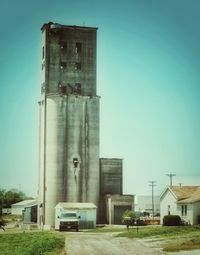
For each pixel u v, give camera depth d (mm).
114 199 85812
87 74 90250
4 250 38438
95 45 91000
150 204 131625
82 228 78562
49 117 87000
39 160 90938
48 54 89688
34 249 37438
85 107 87750
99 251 36656
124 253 34844
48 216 85000
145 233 52094
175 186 74500
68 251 36875
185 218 68500
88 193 86375
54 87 89188
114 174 91625
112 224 85125
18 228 81750
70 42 90625
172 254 33312
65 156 86125
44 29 91062
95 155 87438
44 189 86062
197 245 37969
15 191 178875
